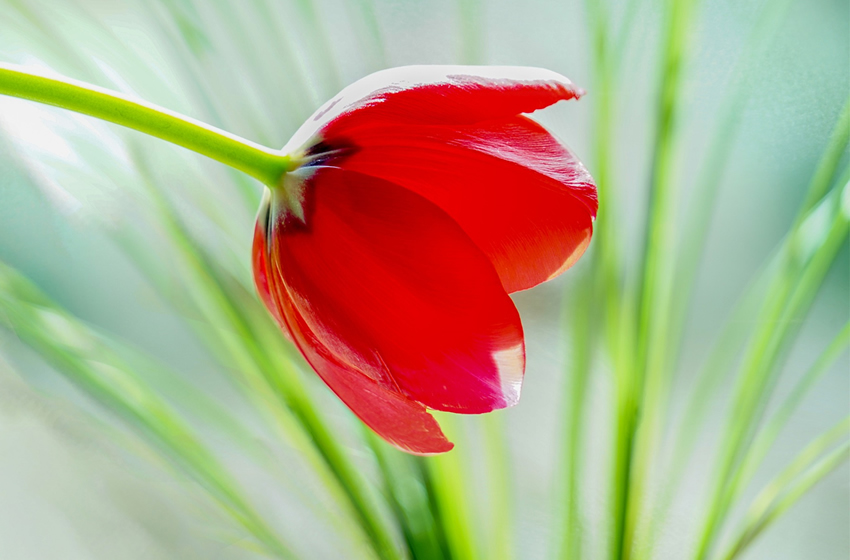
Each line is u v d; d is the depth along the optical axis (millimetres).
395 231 514
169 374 728
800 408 1282
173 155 681
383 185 514
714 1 1103
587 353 661
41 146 695
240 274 661
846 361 1396
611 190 643
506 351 513
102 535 1117
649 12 725
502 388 514
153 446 729
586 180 515
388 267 516
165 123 503
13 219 1266
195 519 1006
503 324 512
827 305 1473
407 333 516
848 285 1460
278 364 640
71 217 751
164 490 863
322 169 518
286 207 521
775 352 667
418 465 633
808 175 1528
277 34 698
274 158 518
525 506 974
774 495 730
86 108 497
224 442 854
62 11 702
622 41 674
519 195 516
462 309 512
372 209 515
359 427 643
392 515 685
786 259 674
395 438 522
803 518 1141
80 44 711
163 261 733
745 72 738
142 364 724
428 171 517
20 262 1309
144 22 741
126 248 734
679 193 703
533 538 912
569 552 675
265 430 865
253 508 729
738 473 695
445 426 641
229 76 715
